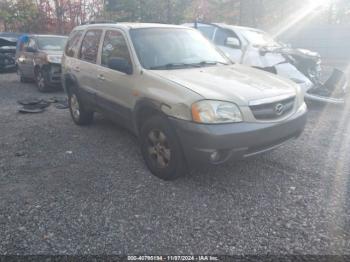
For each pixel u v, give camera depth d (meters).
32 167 4.70
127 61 4.66
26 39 12.33
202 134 3.57
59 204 3.70
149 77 4.27
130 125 4.81
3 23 21.91
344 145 5.32
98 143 5.64
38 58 10.77
